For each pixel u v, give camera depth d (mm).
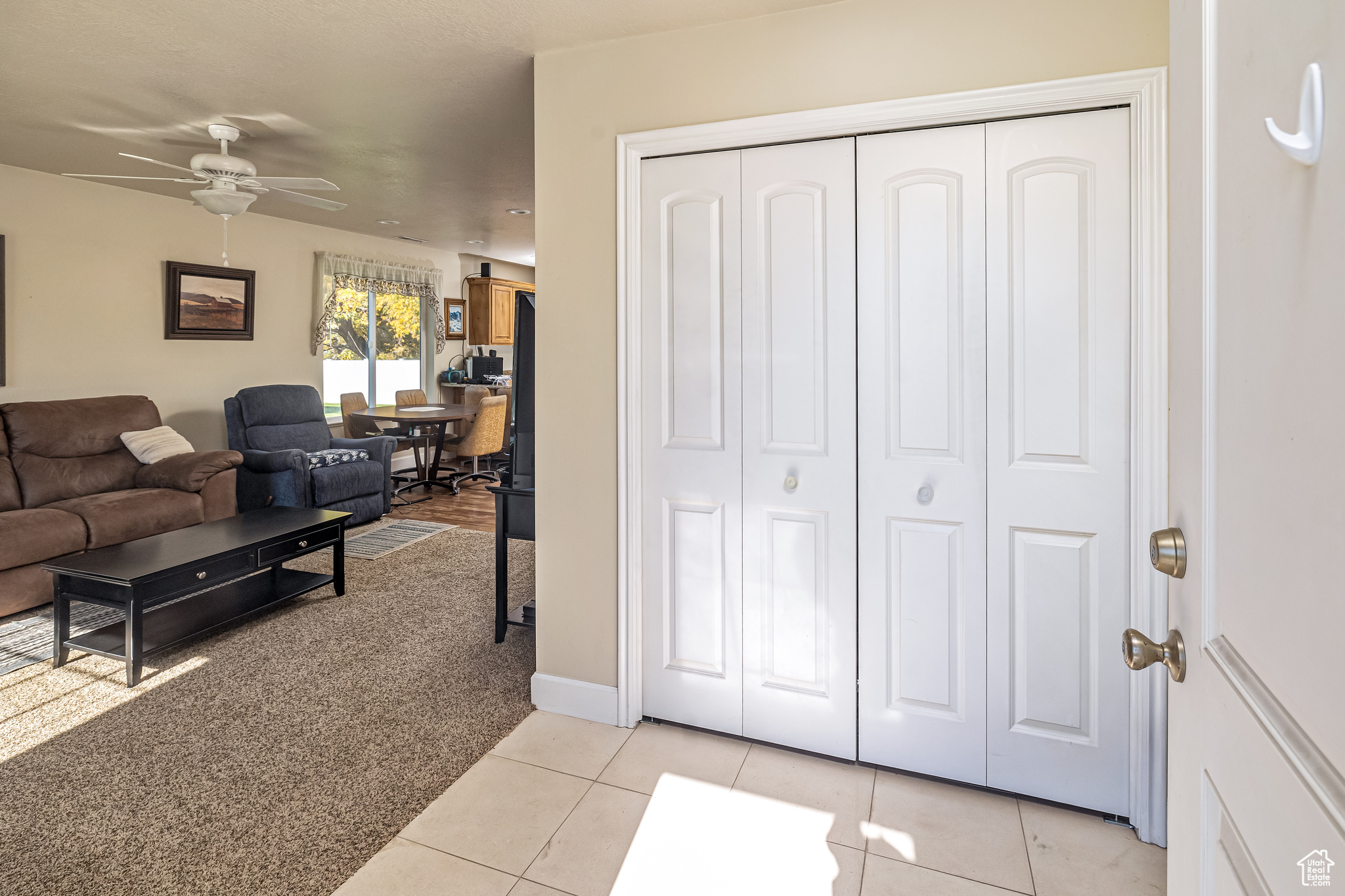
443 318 8266
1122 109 1854
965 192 2002
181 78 2824
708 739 2400
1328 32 464
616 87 2377
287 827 1945
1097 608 1950
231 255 5680
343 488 5309
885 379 2123
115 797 2072
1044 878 1757
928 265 2055
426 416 6422
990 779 2090
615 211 2395
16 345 4355
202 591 3439
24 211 4363
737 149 2250
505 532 3191
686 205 2326
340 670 2953
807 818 1989
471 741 2395
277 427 5672
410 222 6145
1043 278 1943
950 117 1975
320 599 3824
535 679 2623
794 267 2209
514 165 4164
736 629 2369
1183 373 803
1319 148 456
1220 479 692
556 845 1881
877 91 2053
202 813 2000
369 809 2029
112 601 2820
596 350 2463
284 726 2490
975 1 1944
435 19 2273
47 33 2430
